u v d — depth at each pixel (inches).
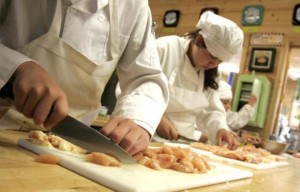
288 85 165.0
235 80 129.3
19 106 25.2
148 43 41.2
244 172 39.5
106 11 37.5
